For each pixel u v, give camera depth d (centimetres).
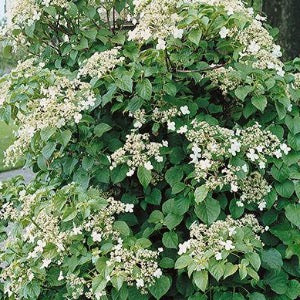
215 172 246
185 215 269
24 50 326
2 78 281
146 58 259
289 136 266
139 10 260
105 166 264
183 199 253
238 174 246
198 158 262
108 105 288
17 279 247
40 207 241
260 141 257
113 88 256
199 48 273
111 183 288
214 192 260
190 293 248
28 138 268
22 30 307
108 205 255
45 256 236
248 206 263
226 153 248
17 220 264
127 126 290
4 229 296
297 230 264
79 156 274
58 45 321
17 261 246
